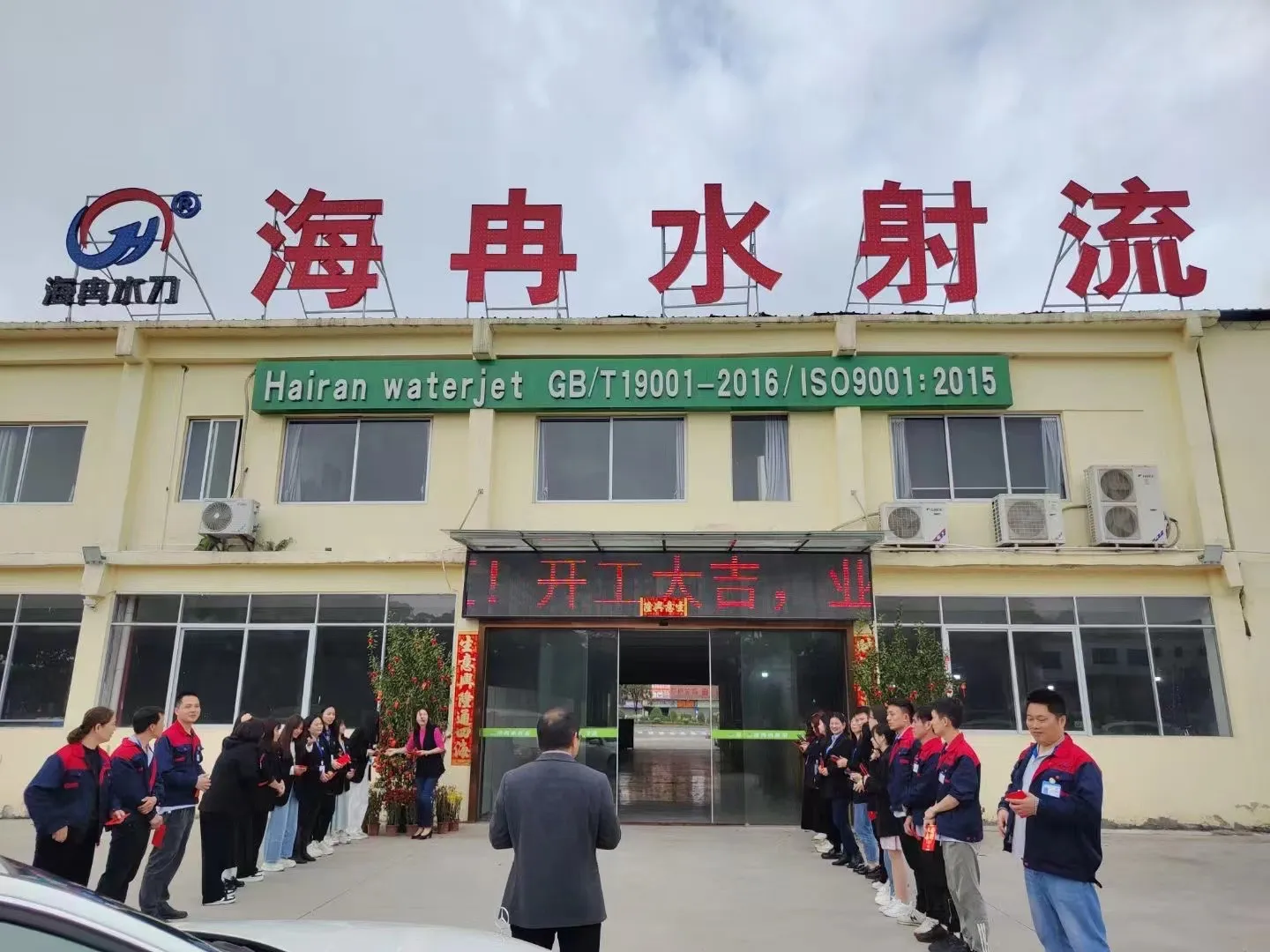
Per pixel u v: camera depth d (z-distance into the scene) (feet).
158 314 44.52
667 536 37.14
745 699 38.93
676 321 41.91
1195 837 34.94
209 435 43.27
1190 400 40.57
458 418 42.65
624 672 51.31
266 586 40.78
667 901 24.17
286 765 27.66
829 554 39.14
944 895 19.81
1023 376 41.88
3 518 42.24
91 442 43.01
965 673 38.73
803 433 41.86
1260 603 38.29
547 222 43.55
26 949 7.12
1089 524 39.83
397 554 40.55
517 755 38.73
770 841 33.99
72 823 18.08
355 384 42.47
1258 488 39.58
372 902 23.57
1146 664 38.52
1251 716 37.29
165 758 21.44
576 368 42.27
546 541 38.22
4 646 40.83
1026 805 14.38
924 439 41.88
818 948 19.80
